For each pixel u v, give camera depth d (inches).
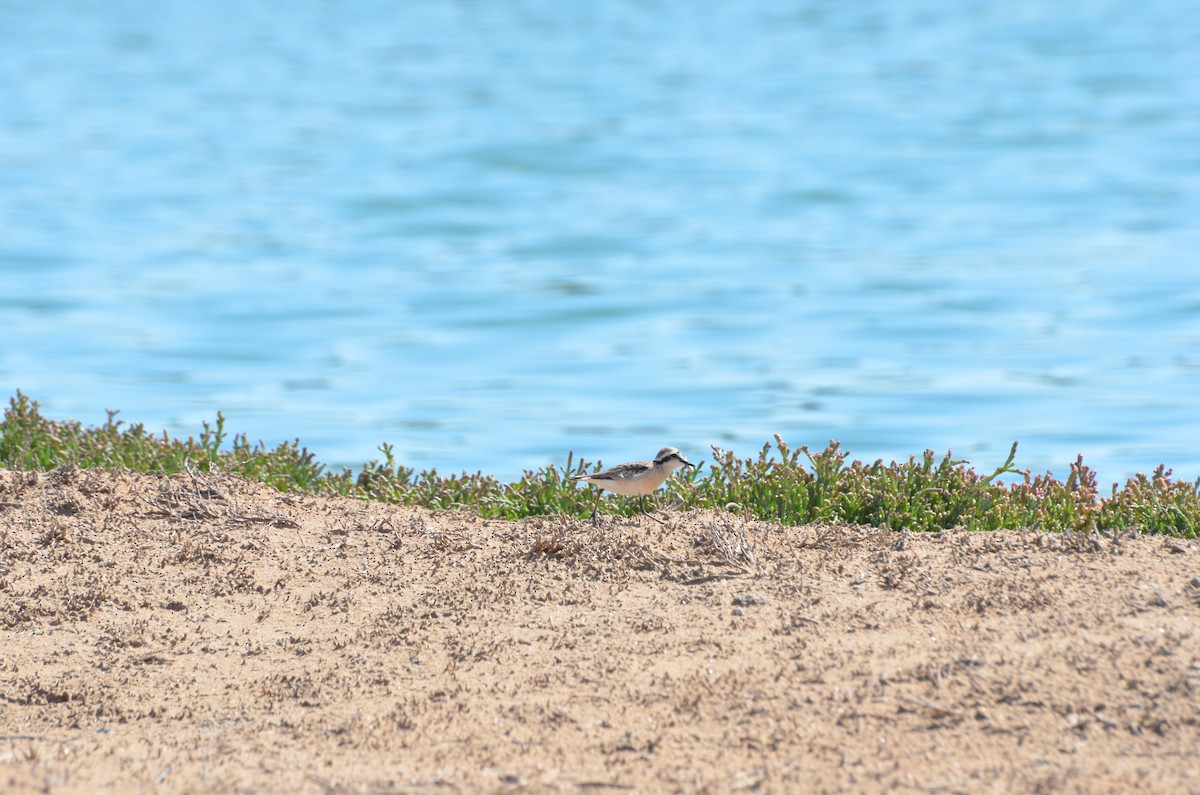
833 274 6870.1
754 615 1439.5
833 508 1984.5
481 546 1723.7
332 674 1390.3
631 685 1294.3
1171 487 1977.1
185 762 1196.5
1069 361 4859.7
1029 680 1230.3
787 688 1257.4
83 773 1163.9
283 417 4274.1
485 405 4446.4
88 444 2353.6
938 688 1232.2
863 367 4916.3
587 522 1808.6
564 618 1480.1
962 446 3791.8
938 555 1596.9
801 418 4200.3
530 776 1130.0
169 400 4495.6
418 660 1407.5
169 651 1467.8
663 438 3964.1
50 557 1685.5
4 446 2322.8
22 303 6289.4
